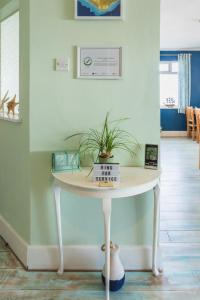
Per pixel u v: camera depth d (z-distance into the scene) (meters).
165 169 5.57
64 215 2.32
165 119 10.23
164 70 10.12
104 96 2.27
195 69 10.01
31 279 2.21
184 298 2.01
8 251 2.62
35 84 2.25
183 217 3.33
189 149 7.71
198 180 4.84
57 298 2.01
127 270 2.33
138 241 2.35
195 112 8.98
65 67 2.24
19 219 2.54
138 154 2.30
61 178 1.99
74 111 2.28
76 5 2.18
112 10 2.19
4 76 3.06
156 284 2.16
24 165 2.40
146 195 2.32
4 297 2.01
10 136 2.66
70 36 2.23
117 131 2.29
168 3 5.25
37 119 2.27
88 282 2.18
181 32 7.47
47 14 2.21
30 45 2.23
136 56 2.24
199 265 2.40
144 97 2.27
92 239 2.35
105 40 2.23
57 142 2.29
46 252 2.33
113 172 1.89
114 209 2.32
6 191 2.79
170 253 2.57
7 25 2.95
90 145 2.29
